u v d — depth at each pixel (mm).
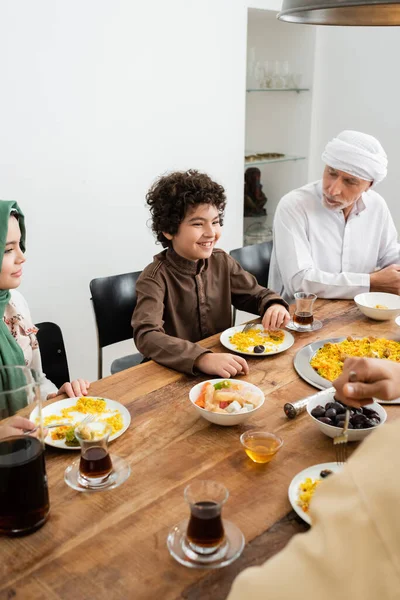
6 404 959
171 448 1208
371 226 2471
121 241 2877
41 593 846
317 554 530
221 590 850
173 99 2852
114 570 887
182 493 1065
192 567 888
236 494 1059
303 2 997
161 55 2738
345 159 2125
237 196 3346
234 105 3141
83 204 2676
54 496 1060
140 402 1401
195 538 908
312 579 525
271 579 540
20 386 1030
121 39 2578
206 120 3033
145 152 2824
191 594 843
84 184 2650
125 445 1220
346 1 932
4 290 1717
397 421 613
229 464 1152
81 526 982
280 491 1068
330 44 3523
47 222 2574
